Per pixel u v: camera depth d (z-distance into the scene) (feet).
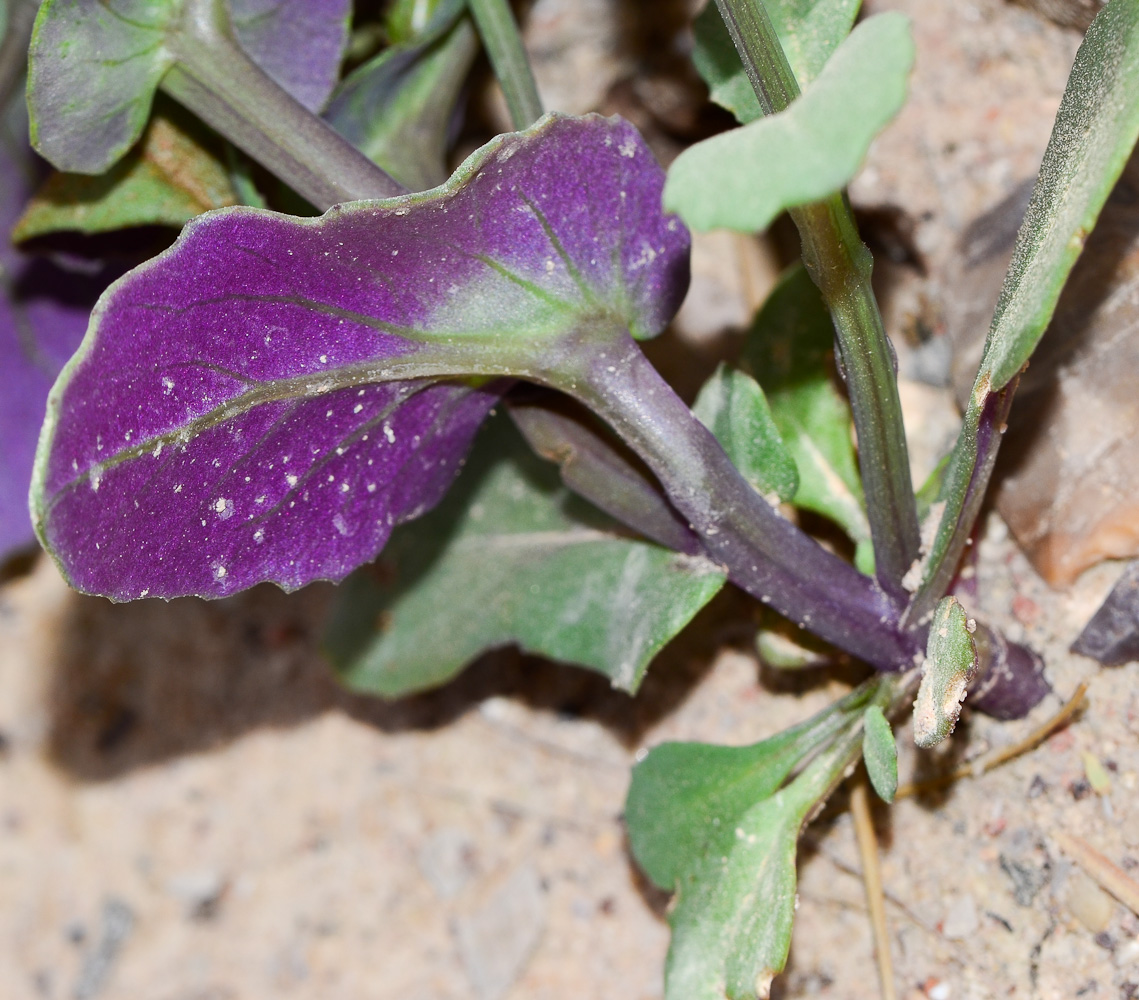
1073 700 0.51
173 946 0.63
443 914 0.60
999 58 0.55
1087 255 0.52
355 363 0.48
